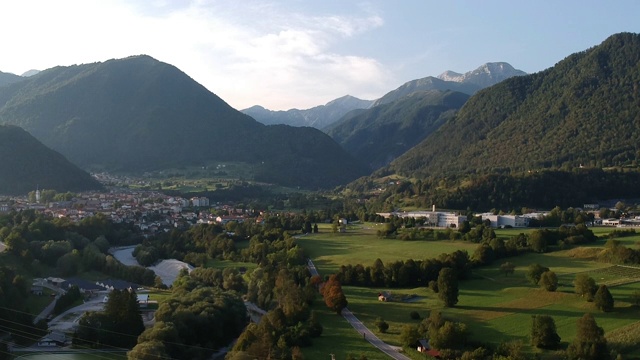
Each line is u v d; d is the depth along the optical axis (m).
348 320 146.50
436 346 120.19
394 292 172.25
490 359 110.00
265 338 119.62
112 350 132.88
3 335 135.62
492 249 197.50
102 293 185.50
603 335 113.50
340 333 135.88
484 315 142.25
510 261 194.25
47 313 158.75
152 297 179.88
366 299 165.75
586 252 194.88
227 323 150.12
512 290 161.50
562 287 156.62
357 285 183.62
